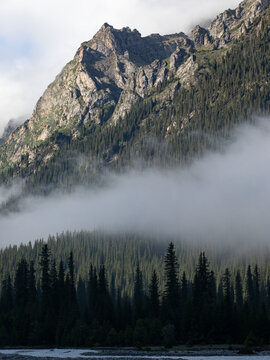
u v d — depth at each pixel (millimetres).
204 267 172250
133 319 165750
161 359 113375
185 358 115062
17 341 157750
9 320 167375
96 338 151250
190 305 155000
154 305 172250
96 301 177500
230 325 149250
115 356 121625
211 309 153500
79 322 155250
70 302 172625
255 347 135500
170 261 177125
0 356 122625
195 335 149125
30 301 178500
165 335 145125
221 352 127250
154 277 177250
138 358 115250
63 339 153125
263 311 147625
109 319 164500
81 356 122750
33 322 159625
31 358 118125
